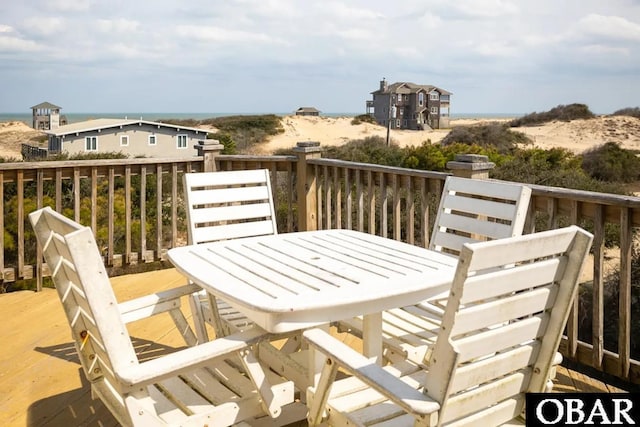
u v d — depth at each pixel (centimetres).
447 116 5534
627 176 1457
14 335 332
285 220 705
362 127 5169
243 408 186
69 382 272
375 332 204
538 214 577
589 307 523
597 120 3394
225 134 3703
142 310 220
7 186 900
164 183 1006
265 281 195
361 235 280
